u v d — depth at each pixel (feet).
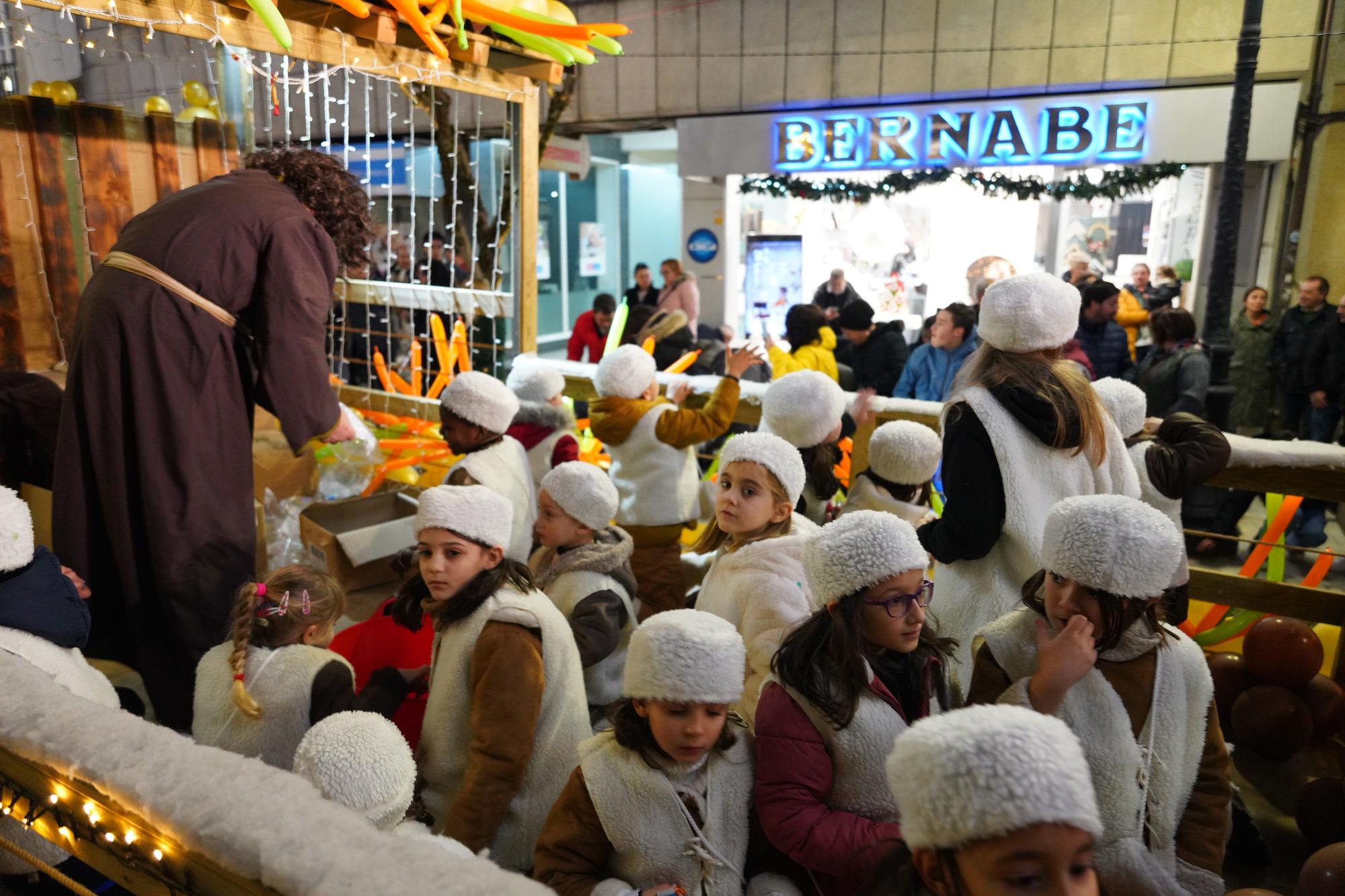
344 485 11.28
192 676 7.59
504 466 8.51
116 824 3.26
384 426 12.67
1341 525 15.93
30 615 5.56
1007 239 26.68
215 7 7.72
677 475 9.32
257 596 5.74
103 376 7.11
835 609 4.67
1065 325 6.19
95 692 5.80
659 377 11.78
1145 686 4.85
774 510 6.49
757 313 28.45
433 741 5.78
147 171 11.22
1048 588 4.93
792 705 4.67
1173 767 4.82
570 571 7.13
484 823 5.16
